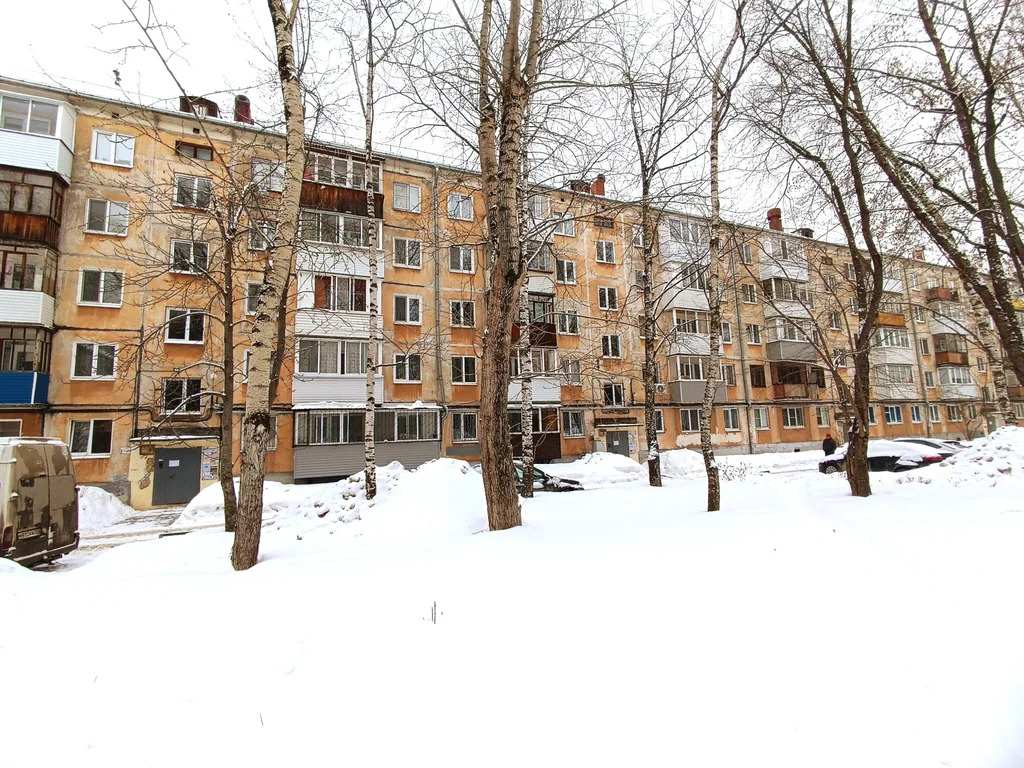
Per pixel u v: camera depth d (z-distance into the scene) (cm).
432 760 224
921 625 324
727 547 470
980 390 3488
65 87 1673
